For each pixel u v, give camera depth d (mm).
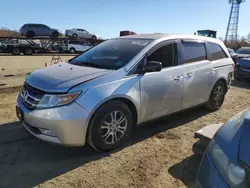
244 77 8789
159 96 3738
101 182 2738
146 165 3096
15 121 4375
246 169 1510
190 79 4242
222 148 1772
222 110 5391
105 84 3129
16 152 3316
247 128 1736
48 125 2887
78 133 2943
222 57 5184
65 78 3135
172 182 2783
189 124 4496
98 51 4125
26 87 3324
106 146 3273
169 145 3648
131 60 3482
